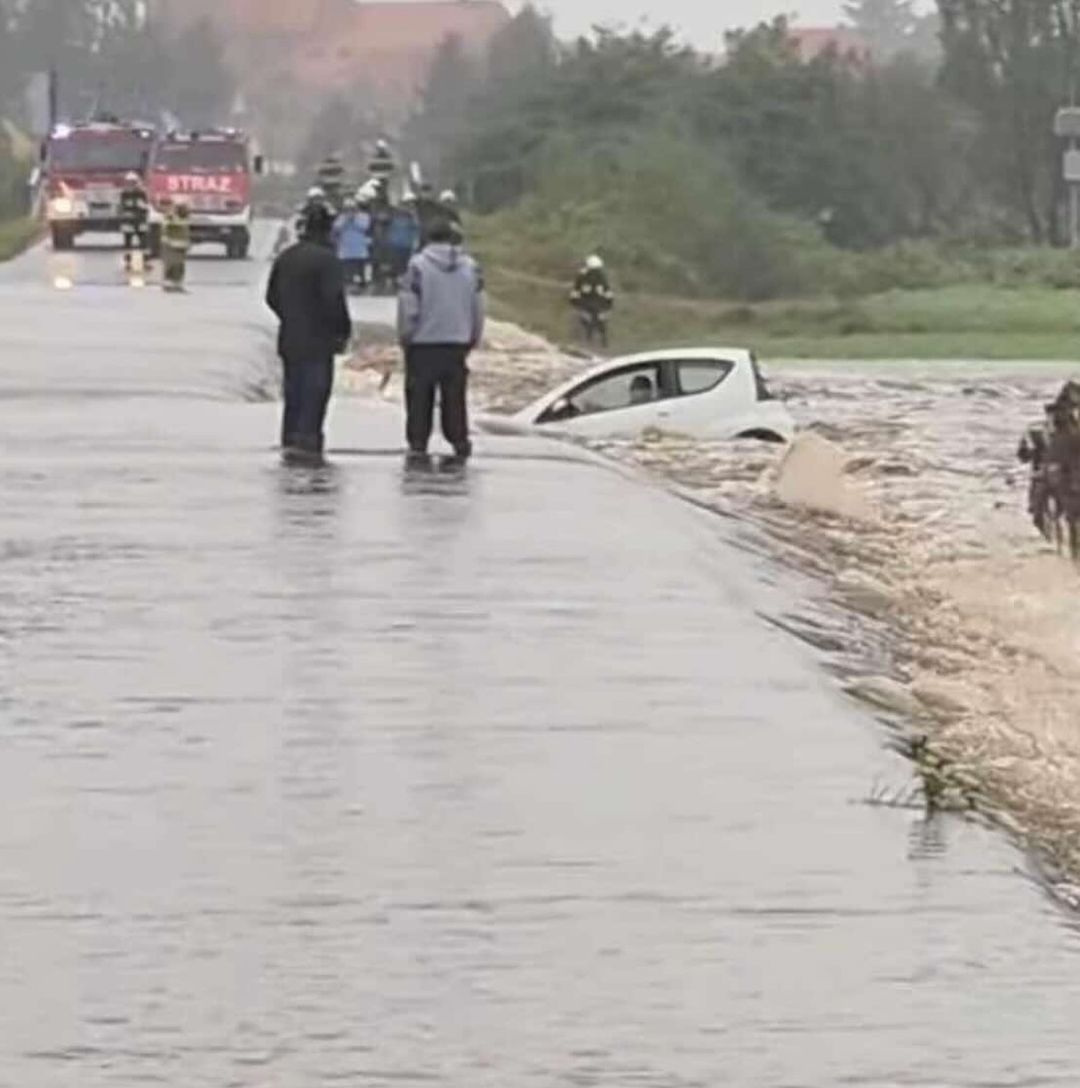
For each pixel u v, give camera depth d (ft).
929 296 469.16
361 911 58.29
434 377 148.77
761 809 67.87
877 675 93.30
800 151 547.90
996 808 72.38
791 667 87.71
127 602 98.32
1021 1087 48.24
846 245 550.36
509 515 125.49
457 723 77.51
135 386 205.16
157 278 342.23
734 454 180.14
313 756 72.90
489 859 62.59
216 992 52.95
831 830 65.98
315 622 94.22
